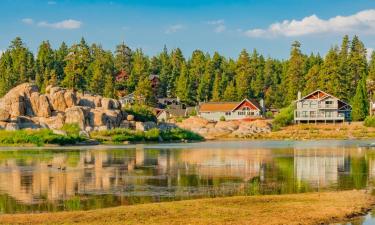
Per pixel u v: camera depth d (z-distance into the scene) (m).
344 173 51.03
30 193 38.28
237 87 199.75
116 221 27.61
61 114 120.19
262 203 32.59
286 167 57.00
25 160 66.69
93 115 121.31
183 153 80.94
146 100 184.50
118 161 65.75
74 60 175.12
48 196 36.91
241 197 34.59
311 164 60.59
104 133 115.88
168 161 65.50
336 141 122.75
